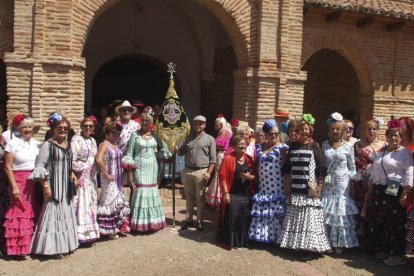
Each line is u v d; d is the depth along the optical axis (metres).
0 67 14.02
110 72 16.09
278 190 6.73
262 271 5.88
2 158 5.99
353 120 15.57
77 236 6.33
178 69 15.78
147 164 7.30
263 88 10.38
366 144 7.04
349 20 11.99
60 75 8.63
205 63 15.75
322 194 6.68
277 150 6.71
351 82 16.22
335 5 10.95
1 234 6.05
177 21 15.27
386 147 6.34
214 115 16.58
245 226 6.77
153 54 15.41
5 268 5.69
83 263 5.95
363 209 6.56
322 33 11.77
